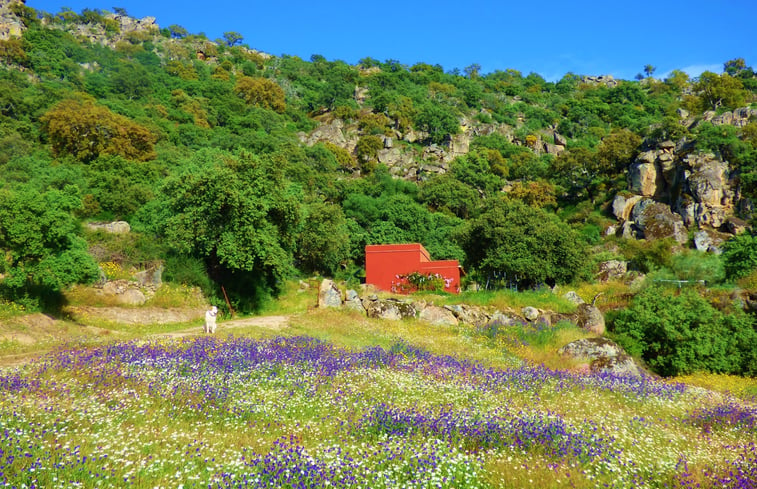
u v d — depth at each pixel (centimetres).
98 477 636
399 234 5741
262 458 719
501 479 742
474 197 9144
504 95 18538
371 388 1238
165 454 746
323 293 3044
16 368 1212
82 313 2230
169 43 18400
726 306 2859
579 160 9956
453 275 3862
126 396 1024
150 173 5381
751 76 16238
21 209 1850
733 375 2269
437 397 1211
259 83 14150
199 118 11425
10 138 6353
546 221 4197
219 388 1100
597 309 2833
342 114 13875
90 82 11806
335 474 682
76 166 5759
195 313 2670
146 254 2884
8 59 11969
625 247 6775
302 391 1159
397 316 2917
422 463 736
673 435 1098
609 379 1691
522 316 2831
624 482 770
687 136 8481
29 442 723
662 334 2423
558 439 920
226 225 2819
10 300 1962
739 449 1020
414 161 11875
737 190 7338
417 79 18450
